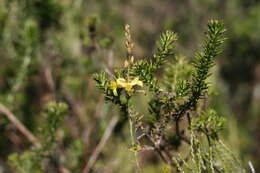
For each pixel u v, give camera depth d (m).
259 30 6.39
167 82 2.52
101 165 3.79
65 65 4.48
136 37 6.07
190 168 2.07
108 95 1.96
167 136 2.46
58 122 3.21
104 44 3.59
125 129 3.98
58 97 4.16
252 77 6.83
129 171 3.74
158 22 6.24
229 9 6.46
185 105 2.02
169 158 2.53
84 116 4.21
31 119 4.29
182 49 5.17
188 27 6.05
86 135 3.95
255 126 6.37
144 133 2.12
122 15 6.04
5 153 4.46
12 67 4.23
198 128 2.23
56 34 4.52
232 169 2.18
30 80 4.42
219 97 4.43
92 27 3.44
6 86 4.48
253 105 6.59
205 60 1.90
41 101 4.37
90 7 5.60
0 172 4.32
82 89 4.45
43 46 4.26
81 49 4.25
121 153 3.80
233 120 4.37
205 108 2.32
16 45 4.06
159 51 1.97
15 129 3.88
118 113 3.86
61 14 4.42
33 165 3.33
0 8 4.19
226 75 6.78
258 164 5.76
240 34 6.46
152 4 6.39
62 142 3.77
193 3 6.31
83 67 4.33
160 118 2.13
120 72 1.94
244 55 6.71
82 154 3.75
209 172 2.18
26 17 4.23
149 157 4.84
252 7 6.54
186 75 2.52
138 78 1.92
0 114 3.86
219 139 2.21
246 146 5.79
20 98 4.23
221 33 1.88
